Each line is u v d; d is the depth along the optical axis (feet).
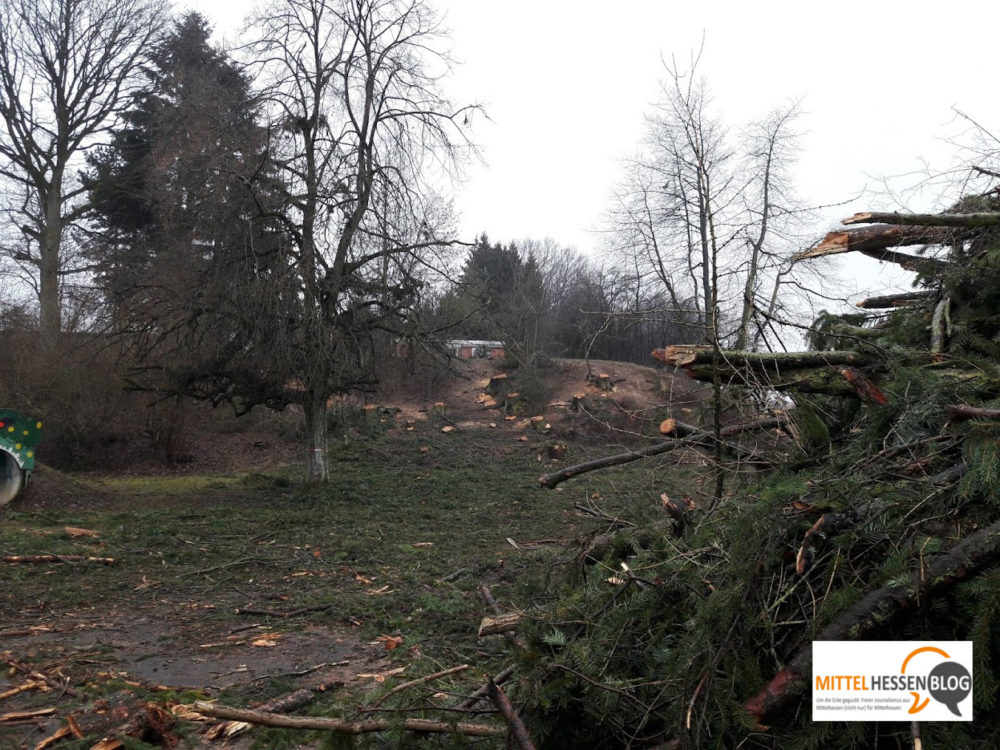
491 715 11.33
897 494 9.91
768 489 11.00
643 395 86.69
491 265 118.93
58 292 88.74
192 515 47.55
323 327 52.44
